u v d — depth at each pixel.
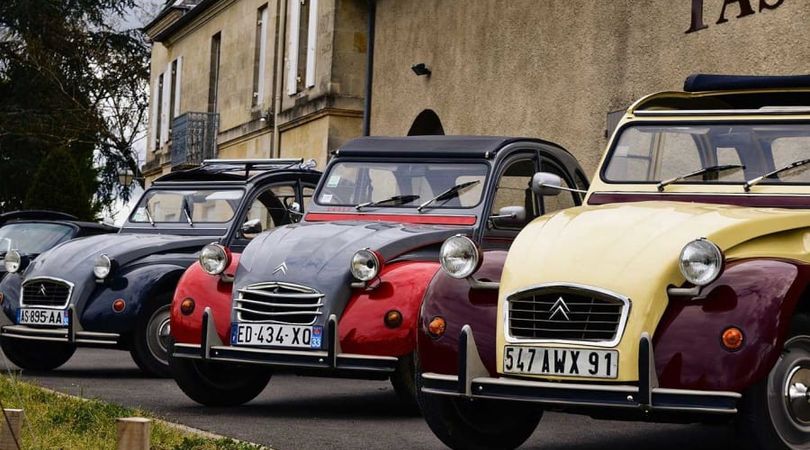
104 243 12.50
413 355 9.18
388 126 20.73
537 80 16.47
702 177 7.94
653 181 8.07
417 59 19.84
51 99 42.62
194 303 9.51
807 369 6.61
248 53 27.11
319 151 22.59
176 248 12.42
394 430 8.59
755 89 8.23
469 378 6.81
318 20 22.86
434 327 7.07
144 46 45.06
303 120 23.47
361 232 9.50
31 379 11.99
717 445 8.04
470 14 18.27
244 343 9.20
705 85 8.41
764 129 7.93
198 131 29.23
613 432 8.66
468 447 7.43
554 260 6.81
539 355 6.68
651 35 14.27
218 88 29.23
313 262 9.18
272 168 13.75
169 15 32.34
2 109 41.59
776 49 12.30
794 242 6.96
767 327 6.29
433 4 19.39
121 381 11.92
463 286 7.11
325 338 8.93
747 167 7.85
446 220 9.98
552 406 6.75
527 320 6.77
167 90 32.97
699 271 6.39
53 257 12.37
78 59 43.59
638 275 6.56
